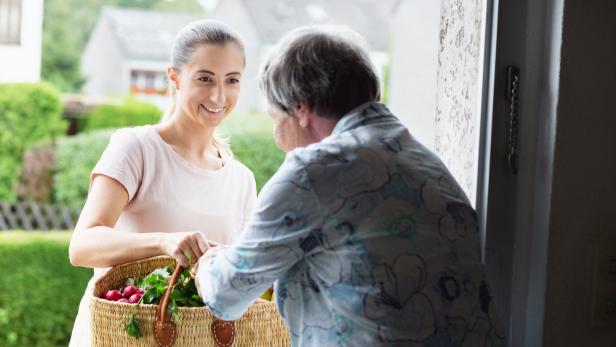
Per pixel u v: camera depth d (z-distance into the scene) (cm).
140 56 1465
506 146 191
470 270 149
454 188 155
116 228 228
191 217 227
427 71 643
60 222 798
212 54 223
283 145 165
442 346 143
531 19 186
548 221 180
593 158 180
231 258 155
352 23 1538
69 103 906
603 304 182
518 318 190
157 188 225
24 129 811
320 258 150
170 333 181
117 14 1503
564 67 178
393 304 143
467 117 206
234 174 238
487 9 190
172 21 1520
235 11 1506
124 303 183
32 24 858
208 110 226
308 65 155
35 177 805
